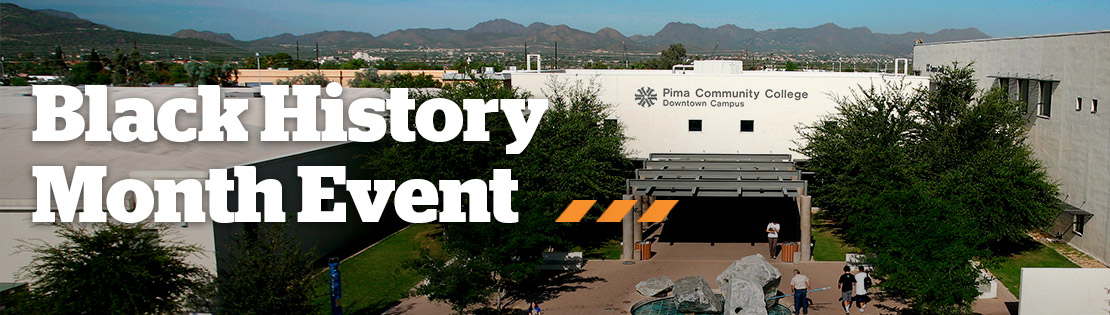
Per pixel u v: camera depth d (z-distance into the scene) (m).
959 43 38.44
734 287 19.67
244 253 17.23
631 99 34.81
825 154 28.75
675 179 26.95
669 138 35.00
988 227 24.42
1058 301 17.61
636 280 24.03
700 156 32.56
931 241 17.69
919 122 30.11
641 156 35.19
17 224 21.36
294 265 17.50
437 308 21.64
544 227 20.16
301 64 135.12
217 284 17.22
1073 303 17.62
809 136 30.83
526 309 21.28
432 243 29.39
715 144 34.81
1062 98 28.20
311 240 26.64
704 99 34.56
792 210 35.53
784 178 27.59
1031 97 30.78
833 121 30.70
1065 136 27.95
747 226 32.28
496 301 21.95
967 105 27.34
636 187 26.31
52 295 15.86
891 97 32.59
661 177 28.14
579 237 30.11
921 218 18.16
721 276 21.17
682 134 34.91
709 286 22.25
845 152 27.83
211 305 17.81
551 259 25.42
